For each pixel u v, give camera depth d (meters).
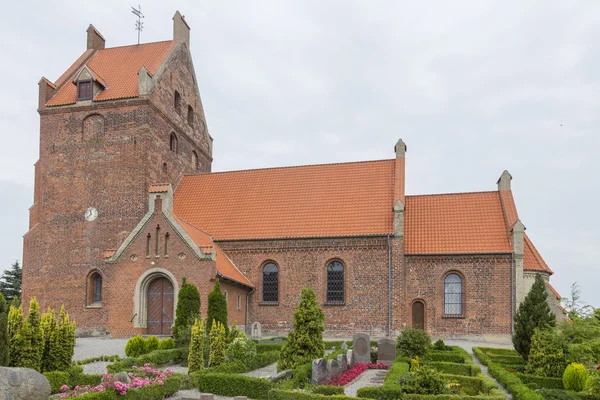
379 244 38.53
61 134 43.34
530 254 39.72
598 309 28.16
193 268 34.78
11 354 18.77
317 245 39.44
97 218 41.47
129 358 24.39
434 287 38.28
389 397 18.67
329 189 42.97
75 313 40.47
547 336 25.17
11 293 71.44
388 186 41.88
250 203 43.50
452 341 37.16
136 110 41.94
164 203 36.19
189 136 48.78
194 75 50.66
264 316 39.56
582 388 22.11
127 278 36.12
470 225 39.91
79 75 43.34
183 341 29.28
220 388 20.47
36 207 43.88
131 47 47.94
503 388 21.97
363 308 38.16
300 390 19.36
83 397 15.99
